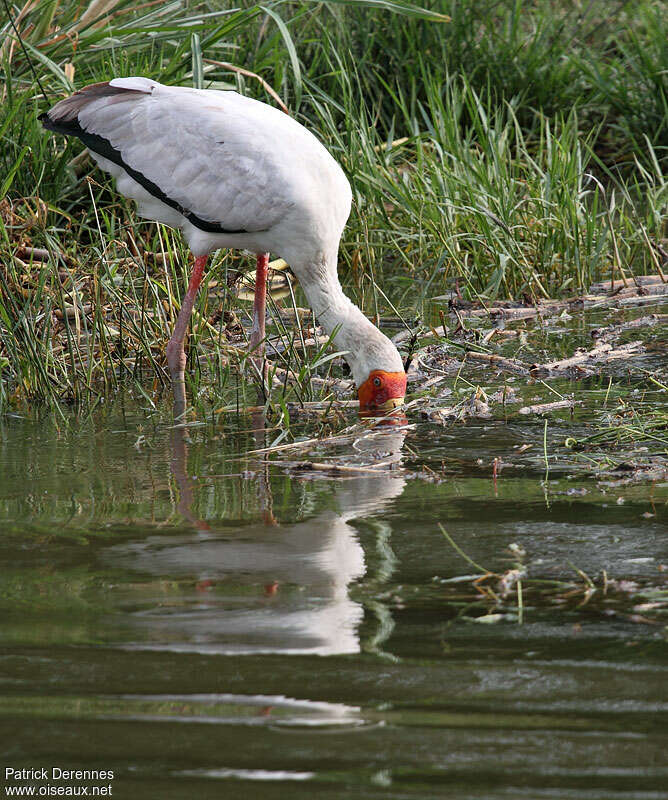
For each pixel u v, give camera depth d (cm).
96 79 1491
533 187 1603
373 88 2041
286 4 2017
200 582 598
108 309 1254
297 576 607
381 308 1403
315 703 454
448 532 684
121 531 688
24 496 768
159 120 1095
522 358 1194
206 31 1602
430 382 1112
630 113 2061
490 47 2127
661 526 689
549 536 673
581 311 1389
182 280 1291
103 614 550
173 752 415
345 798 386
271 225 1077
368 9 2077
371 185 1647
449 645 516
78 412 1030
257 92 1708
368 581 601
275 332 1291
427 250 1602
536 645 515
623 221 1675
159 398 1081
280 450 902
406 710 448
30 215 1302
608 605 566
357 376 1053
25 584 594
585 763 409
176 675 480
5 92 1483
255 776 399
